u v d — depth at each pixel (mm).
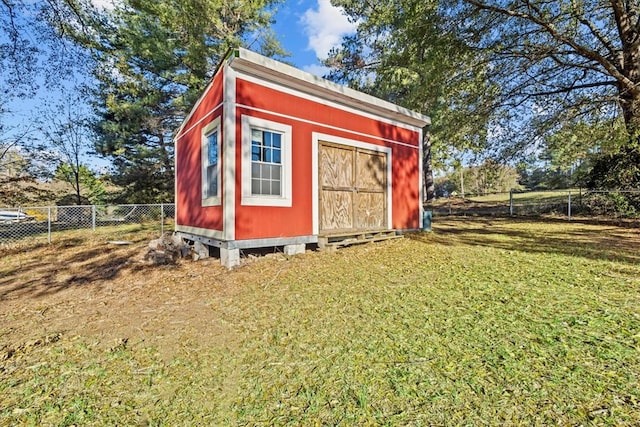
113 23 12039
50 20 7332
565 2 8422
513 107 11047
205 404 1809
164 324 2986
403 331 2582
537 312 2838
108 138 14609
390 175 7879
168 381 2055
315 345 2426
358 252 5965
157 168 16375
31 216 10539
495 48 9148
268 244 5492
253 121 5336
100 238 8594
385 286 3830
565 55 9828
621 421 1509
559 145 11078
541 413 1591
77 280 4695
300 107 6043
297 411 1705
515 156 11930
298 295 3627
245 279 4387
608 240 6676
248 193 5250
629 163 10039
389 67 14258
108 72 9602
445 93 10930
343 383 1926
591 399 1673
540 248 5867
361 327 2701
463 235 8016
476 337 2418
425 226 9016
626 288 3389
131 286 4328
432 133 15141
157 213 13164
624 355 2074
